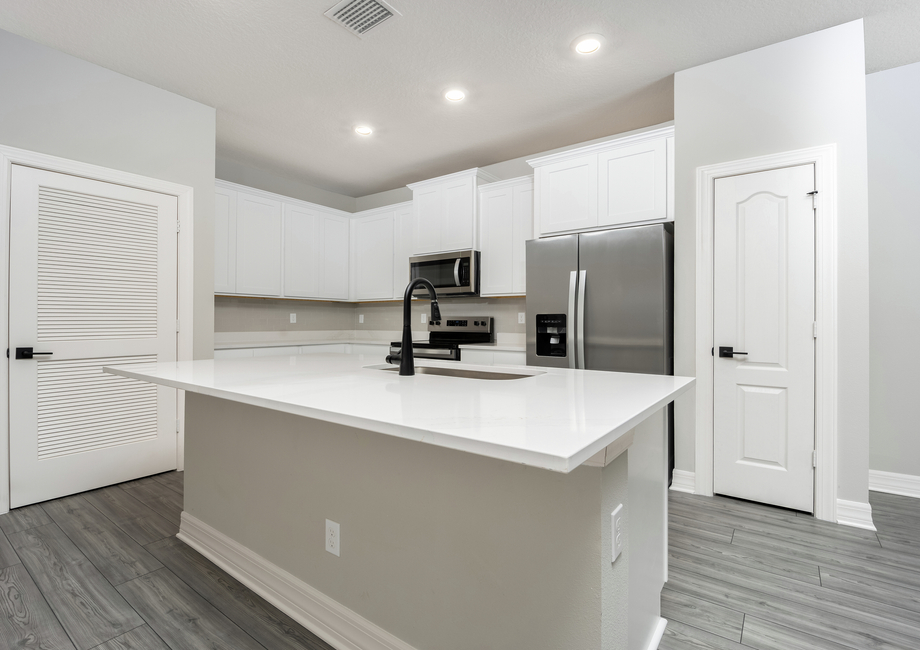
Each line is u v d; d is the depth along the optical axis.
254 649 1.41
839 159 2.32
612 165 3.19
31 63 2.46
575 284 3.07
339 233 5.07
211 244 3.23
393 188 5.22
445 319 4.64
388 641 1.34
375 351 4.79
